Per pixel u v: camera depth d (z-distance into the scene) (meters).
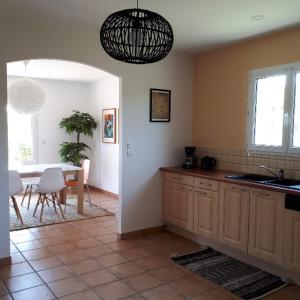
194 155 4.36
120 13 1.91
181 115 4.37
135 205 3.99
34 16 3.00
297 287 2.77
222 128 4.06
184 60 4.33
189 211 3.76
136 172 3.97
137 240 3.88
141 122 3.97
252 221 3.01
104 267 3.09
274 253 2.83
